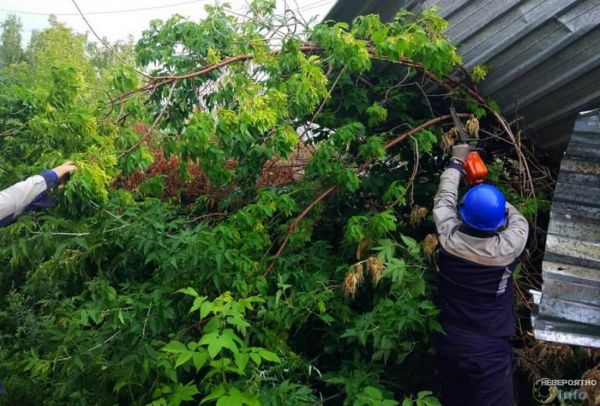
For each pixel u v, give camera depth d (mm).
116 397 2803
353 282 3125
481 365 2842
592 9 2932
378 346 2906
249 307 2422
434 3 3537
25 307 4168
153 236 3133
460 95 3740
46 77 3699
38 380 3277
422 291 3029
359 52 3238
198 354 2213
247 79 3309
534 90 3484
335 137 3508
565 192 3129
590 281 2920
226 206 4230
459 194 3646
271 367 2729
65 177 2822
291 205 3424
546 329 2896
